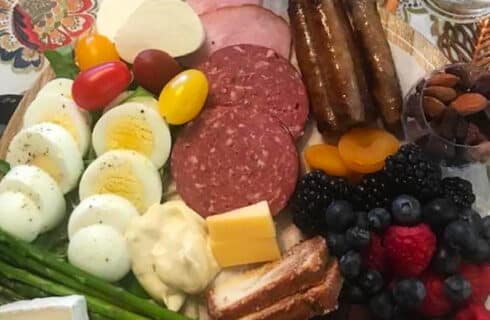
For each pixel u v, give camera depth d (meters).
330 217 0.49
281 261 0.51
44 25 0.62
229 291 0.51
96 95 0.53
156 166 0.53
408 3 0.59
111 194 0.52
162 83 0.54
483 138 0.51
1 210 0.51
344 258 0.48
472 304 0.49
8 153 0.54
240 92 0.54
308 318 0.50
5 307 0.49
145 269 0.51
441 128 0.51
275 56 0.54
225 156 0.53
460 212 0.49
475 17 0.58
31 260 0.50
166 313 0.50
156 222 0.51
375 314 0.49
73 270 0.50
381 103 0.52
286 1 0.58
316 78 0.52
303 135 0.55
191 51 0.56
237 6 0.57
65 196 0.54
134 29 0.55
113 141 0.54
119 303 0.50
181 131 0.54
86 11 0.62
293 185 0.52
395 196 0.49
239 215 0.50
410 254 0.48
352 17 0.53
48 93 0.55
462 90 0.52
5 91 0.60
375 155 0.52
